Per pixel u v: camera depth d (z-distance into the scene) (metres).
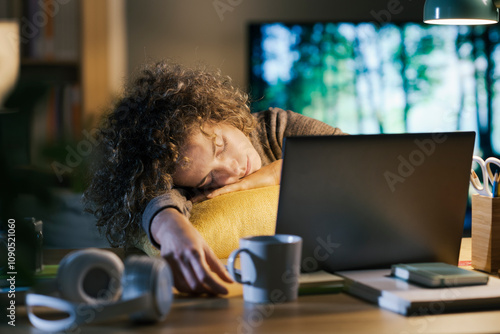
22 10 2.84
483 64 3.36
